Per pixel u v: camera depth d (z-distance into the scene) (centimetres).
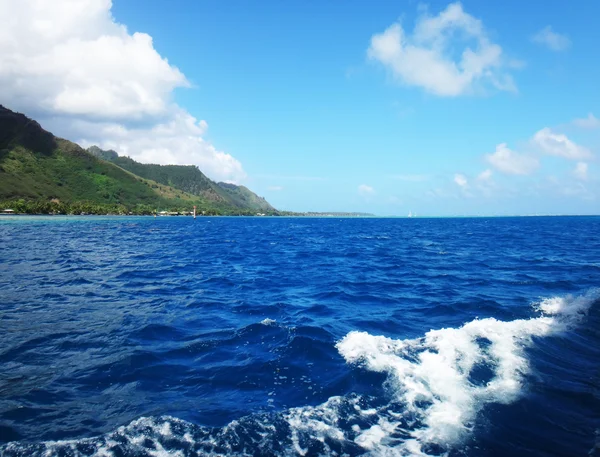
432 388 646
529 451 481
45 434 522
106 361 808
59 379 718
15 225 8150
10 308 1297
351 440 498
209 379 713
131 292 1599
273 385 681
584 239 5366
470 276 2070
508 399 610
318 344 895
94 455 470
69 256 2962
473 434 512
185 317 1191
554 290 1622
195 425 540
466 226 11281
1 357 833
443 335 946
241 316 1209
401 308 1323
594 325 1050
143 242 4619
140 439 504
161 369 763
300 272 2272
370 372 719
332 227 11106
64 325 1091
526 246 4209
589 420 558
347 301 1452
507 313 1196
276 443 491
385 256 3228
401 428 526
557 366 755
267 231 8319
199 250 3716
